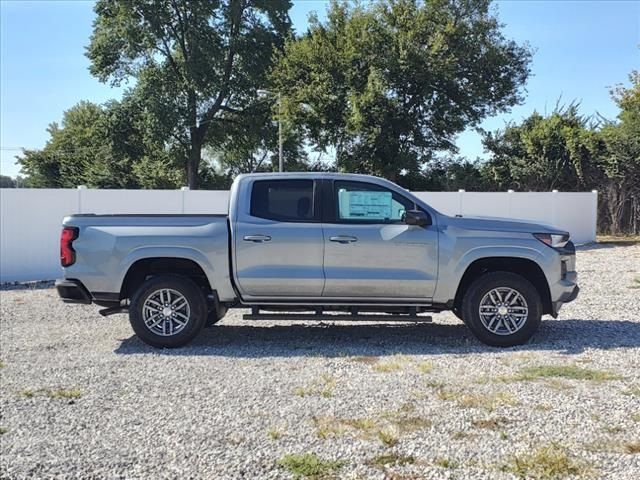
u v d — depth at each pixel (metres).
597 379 5.59
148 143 41.69
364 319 7.34
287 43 36.81
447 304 7.16
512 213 19.25
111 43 40.22
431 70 32.22
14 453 4.15
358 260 7.07
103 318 9.37
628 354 6.53
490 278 7.01
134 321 7.16
